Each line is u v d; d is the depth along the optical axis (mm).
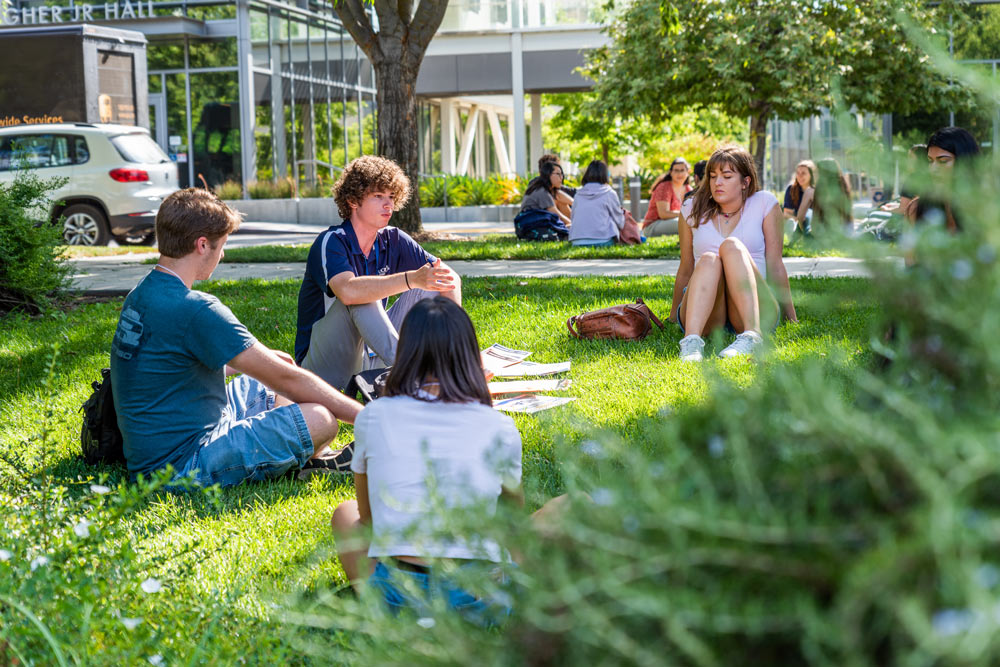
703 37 19141
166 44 25859
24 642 1971
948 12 20047
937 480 1011
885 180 1287
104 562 2352
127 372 3967
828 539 1050
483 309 8055
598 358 6000
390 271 5469
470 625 1643
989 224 1082
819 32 18172
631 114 20516
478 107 36656
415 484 2490
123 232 17016
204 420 4043
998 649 918
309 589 2895
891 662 1028
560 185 15695
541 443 4102
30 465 3992
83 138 16969
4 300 8820
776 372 1249
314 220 24562
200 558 2779
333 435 4105
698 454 1265
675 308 6797
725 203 6422
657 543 1117
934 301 1135
